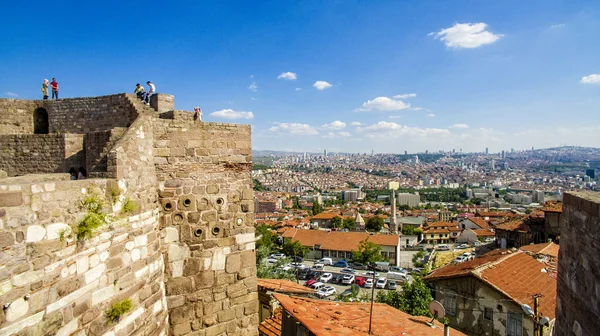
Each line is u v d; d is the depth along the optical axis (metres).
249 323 11.87
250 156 12.16
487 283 23.78
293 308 17.16
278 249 91.44
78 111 15.41
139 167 9.11
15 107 15.72
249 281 11.89
